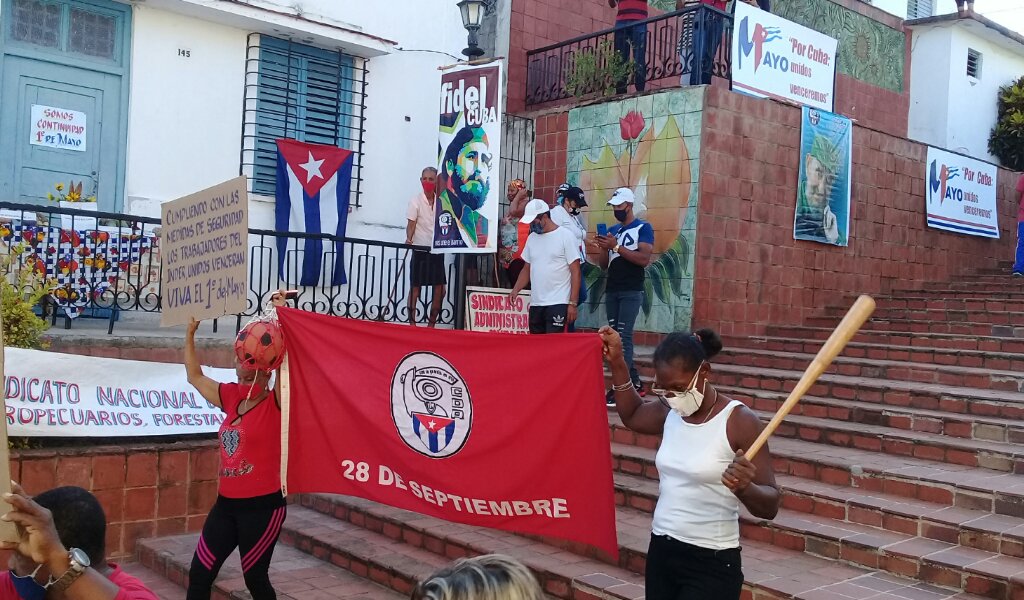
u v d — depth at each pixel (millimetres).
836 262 11070
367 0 10758
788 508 5906
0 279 6648
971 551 5008
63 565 2393
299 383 4871
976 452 6043
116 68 9367
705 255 9633
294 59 10430
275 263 10078
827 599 4535
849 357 8734
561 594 5223
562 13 12789
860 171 11367
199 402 7262
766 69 10258
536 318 8195
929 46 16344
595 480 4129
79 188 8656
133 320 8891
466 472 4473
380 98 11016
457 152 8469
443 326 10539
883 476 5852
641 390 8266
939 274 12555
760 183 10141
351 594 5645
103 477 6488
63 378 6551
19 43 8867
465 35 11828
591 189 10711
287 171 10031
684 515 3535
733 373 8375
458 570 1947
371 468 4781
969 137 16562
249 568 4734
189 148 9789
